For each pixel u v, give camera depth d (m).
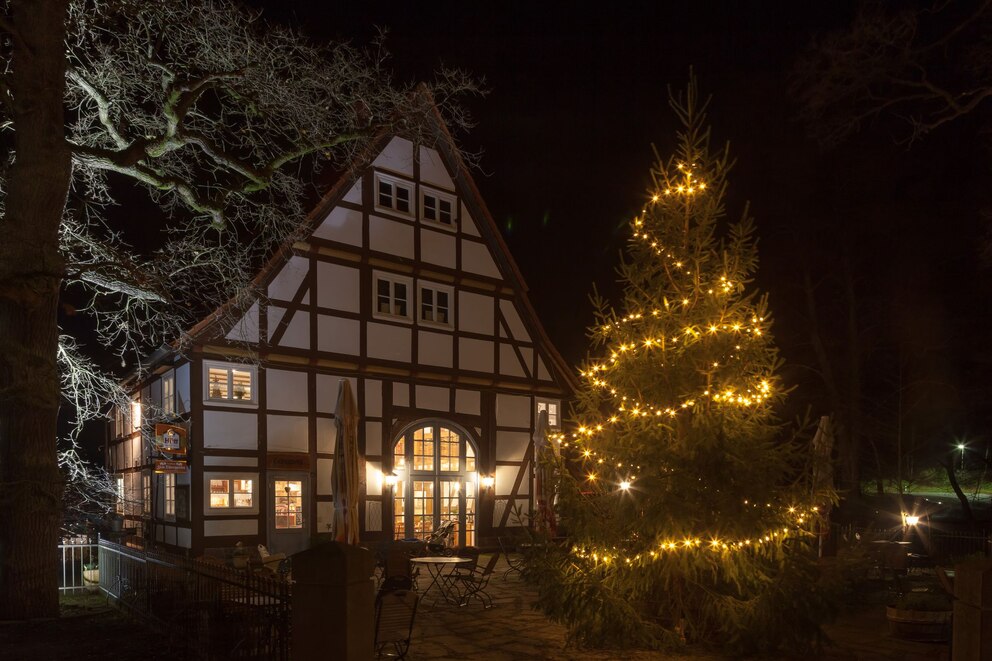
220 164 12.52
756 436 7.89
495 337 20.19
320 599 5.16
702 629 7.98
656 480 7.71
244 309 15.55
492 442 19.66
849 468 25.67
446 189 19.66
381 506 17.41
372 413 17.62
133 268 10.55
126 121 11.59
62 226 11.24
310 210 17.62
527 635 8.56
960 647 5.80
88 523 15.29
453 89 14.54
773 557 7.66
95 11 10.56
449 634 8.62
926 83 15.42
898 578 10.97
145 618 9.12
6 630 8.77
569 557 8.13
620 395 8.63
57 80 9.84
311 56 12.18
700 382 8.16
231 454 15.60
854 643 8.16
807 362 27.88
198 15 11.05
